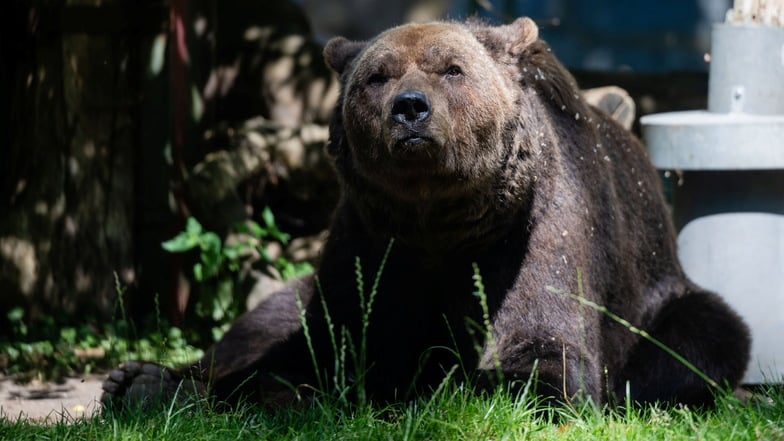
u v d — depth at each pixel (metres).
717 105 13.89
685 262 13.76
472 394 9.10
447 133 9.64
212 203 16.66
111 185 17.09
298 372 11.06
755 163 13.09
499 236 10.38
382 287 10.70
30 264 17.05
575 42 36.19
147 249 17.28
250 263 16.34
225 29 18.86
